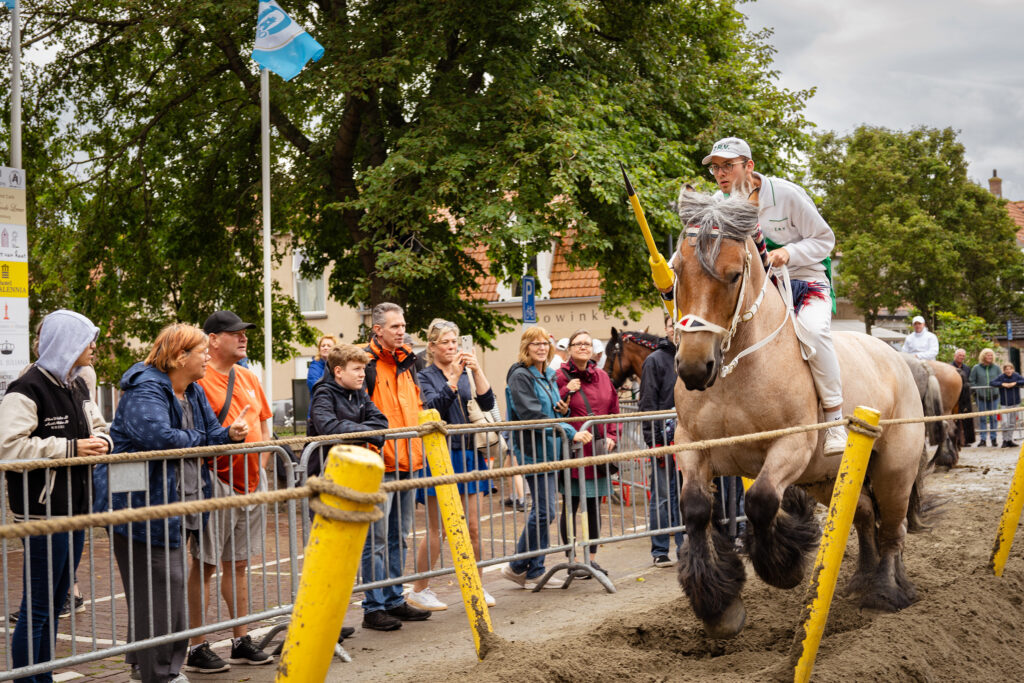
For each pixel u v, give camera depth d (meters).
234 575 5.23
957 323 34.34
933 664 4.66
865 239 40.31
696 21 19.42
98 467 4.65
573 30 16.75
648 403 8.59
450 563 6.79
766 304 4.75
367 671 5.09
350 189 16.70
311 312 32.16
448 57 16.27
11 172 9.25
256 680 5.12
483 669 4.30
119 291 18.22
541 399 7.48
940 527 8.61
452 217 15.91
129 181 18.11
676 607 5.68
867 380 5.55
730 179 5.26
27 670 4.26
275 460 5.34
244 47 16.62
